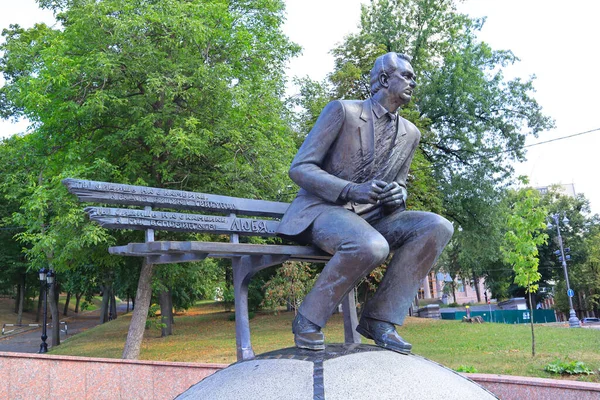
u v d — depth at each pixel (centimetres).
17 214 1204
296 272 1650
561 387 519
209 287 1529
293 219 308
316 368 245
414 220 299
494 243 2312
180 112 1231
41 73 1183
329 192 295
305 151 310
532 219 1149
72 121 1209
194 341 1794
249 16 1427
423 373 255
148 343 1823
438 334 1616
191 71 1230
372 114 316
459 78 2230
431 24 2248
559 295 4003
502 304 4038
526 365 1007
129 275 1850
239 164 1231
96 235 1077
